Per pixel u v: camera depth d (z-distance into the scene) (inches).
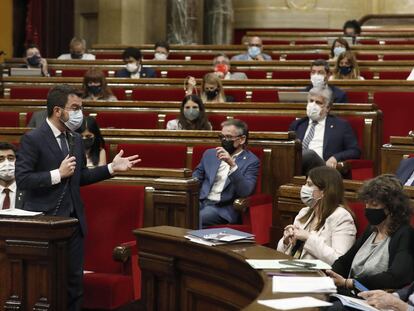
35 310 574.9
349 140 870.4
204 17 1843.0
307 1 1867.6
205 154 770.2
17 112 946.1
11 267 578.2
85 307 618.2
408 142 741.9
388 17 1781.5
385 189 499.2
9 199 678.5
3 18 1603.1
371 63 1215.6
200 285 534.0
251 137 780.0
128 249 617.3
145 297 572.4
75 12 1782.7
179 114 906.7
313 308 376.8
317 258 546.3
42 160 612.4
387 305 439.5
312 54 1465.3
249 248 506.6
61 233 570.6
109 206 665.6
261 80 1050.7
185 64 1306.6
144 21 1804.9
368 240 516.4
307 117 882.1
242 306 485.4
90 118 759.7
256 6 1873.8
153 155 792.3
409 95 985.5
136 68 1242.6
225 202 751.1
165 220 656.4
